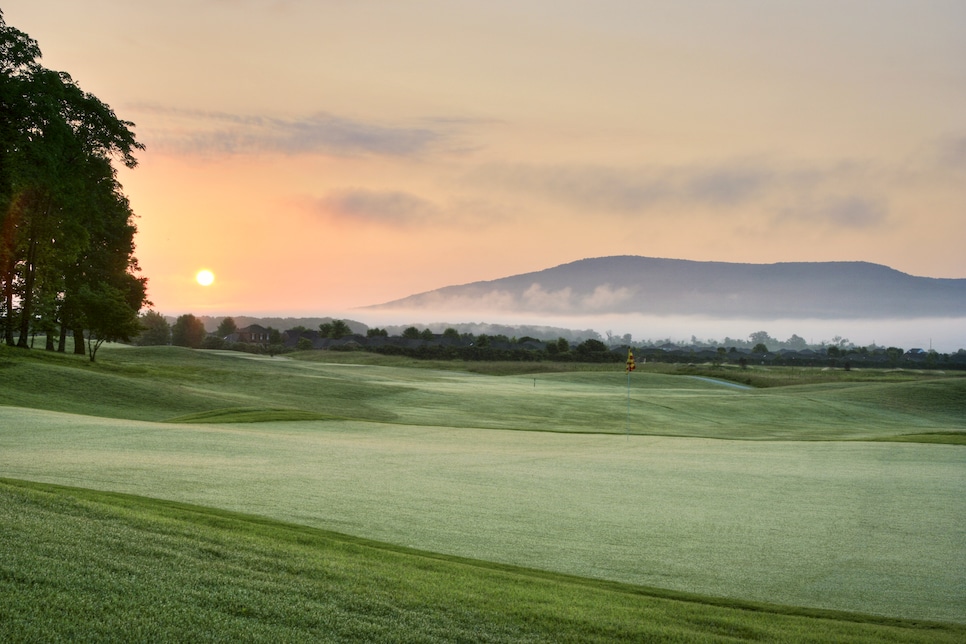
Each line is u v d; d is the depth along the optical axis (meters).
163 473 17.67
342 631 7.13
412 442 30.03
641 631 7.87
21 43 49.00
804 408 67.31
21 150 48.12
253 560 9.04
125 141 59.66
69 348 92.75
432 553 11.51
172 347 98.69
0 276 59.12
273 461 21.33
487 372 115.50
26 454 19.41
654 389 88.88
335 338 180.00
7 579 7.36
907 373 123.38
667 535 13.90
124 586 7.57
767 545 13.35
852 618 9.45
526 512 15.51
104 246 71.19
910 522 15.53
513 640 7.35
